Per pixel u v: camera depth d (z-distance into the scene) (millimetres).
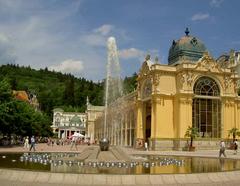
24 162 30438
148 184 20391
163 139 81062
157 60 83812
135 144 92688
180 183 20891
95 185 19922
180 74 82062
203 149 79625
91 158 32781
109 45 60438
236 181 22609
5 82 76938
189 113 80312
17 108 85000
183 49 89562
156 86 82750
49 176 20656
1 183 20391
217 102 84500
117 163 30344
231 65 115812
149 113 92375
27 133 99125
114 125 117750
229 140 82875
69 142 128125
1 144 96250
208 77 83688
